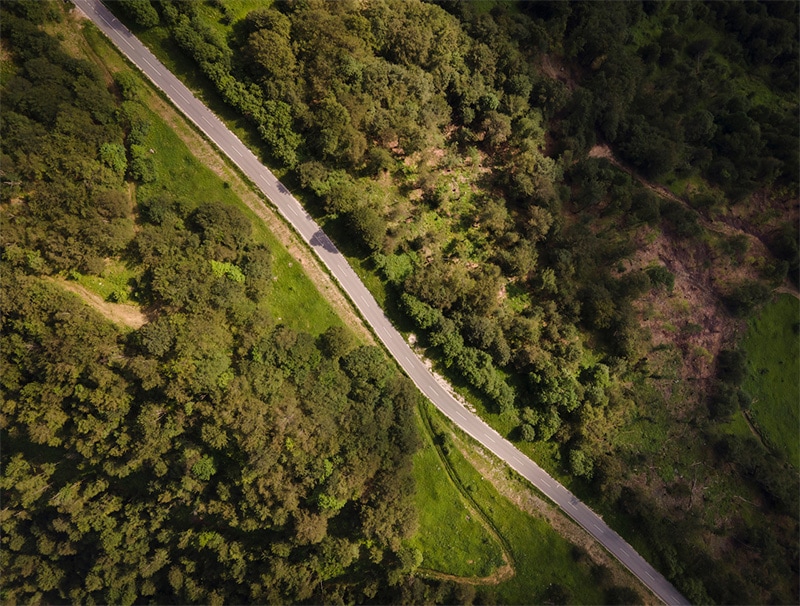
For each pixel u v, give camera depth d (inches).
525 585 2866.6
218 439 2444.6
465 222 3179.1
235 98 2773.1
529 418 2997.0
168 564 2962.6
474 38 3304.6
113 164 2581.2
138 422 2438.5
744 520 3250.5
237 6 2871.6
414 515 2689.5
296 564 2731.3
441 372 2974.9
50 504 2709.2
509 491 2965.1
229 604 2883.9
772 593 3080.7
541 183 3179.1
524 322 3006.9
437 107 3144.7
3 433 2682.1
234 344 2613.2
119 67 2741.1
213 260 2645.2
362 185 3029.0
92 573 3014.3
